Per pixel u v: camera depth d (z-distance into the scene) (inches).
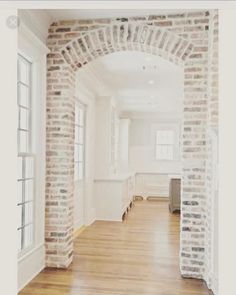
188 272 125.3
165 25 128.0
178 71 198.4
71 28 135.0
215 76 109.3
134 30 130.6
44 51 130.4
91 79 205.9
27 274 118.1
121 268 134.9
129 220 243.8
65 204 134.8
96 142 248.2
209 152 115.0
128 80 223.1
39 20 125.3
